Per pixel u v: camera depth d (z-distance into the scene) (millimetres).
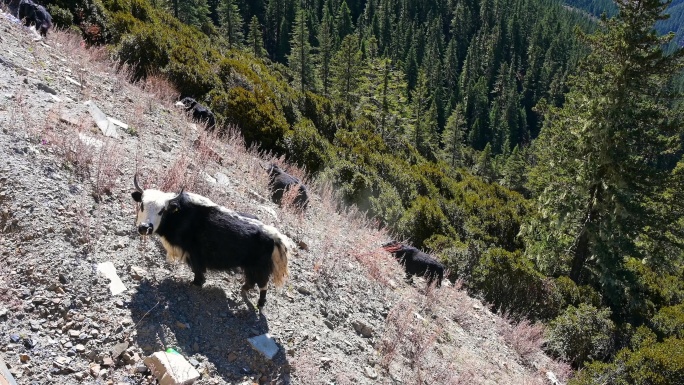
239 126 12664
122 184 6035
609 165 17922
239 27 79375
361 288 7062
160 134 8555
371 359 5555
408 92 92250
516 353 8727
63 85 8117
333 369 4953
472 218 17812
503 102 104875
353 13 129000
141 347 4062
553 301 12094
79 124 6742
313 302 5965
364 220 10930
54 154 5773
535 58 115438
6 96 6586
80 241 4781
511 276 11766
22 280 4141
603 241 17734
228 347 4512
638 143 18469
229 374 4227
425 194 17766
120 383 3674
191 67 13820
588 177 18094
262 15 105125
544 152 22750
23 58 8375
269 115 13406
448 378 5922
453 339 7449
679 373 9094
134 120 8445
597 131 17859
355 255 8109
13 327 3740
